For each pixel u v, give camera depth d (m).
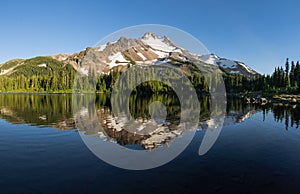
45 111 42.72
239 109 49.12
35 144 18.94
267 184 11.81
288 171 13.53
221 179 12.34
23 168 13.66
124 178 12.33
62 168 13.69
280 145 19.25
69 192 10.80
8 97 89.69
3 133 22.94
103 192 10.81
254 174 13.01
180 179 12.26
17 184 11.59
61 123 29.09
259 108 51.62
